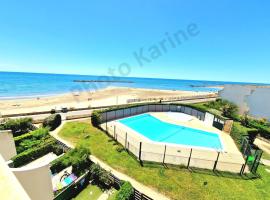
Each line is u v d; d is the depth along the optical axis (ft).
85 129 82.58
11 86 286.25
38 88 282.15
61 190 40.06
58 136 74.13
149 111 130.41
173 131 94.43
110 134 77.46
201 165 54.49
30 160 56.13
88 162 51.37
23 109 125.49
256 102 122.01
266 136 87.40
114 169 51.37
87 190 43.86
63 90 276.00
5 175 17.84
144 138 79.05
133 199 40.32
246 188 45.65
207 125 102.83
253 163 53.72
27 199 14.64
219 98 158.61
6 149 52.29
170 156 58.08
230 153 67.56
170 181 46.70
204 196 41.75
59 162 49.24
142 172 50.19
